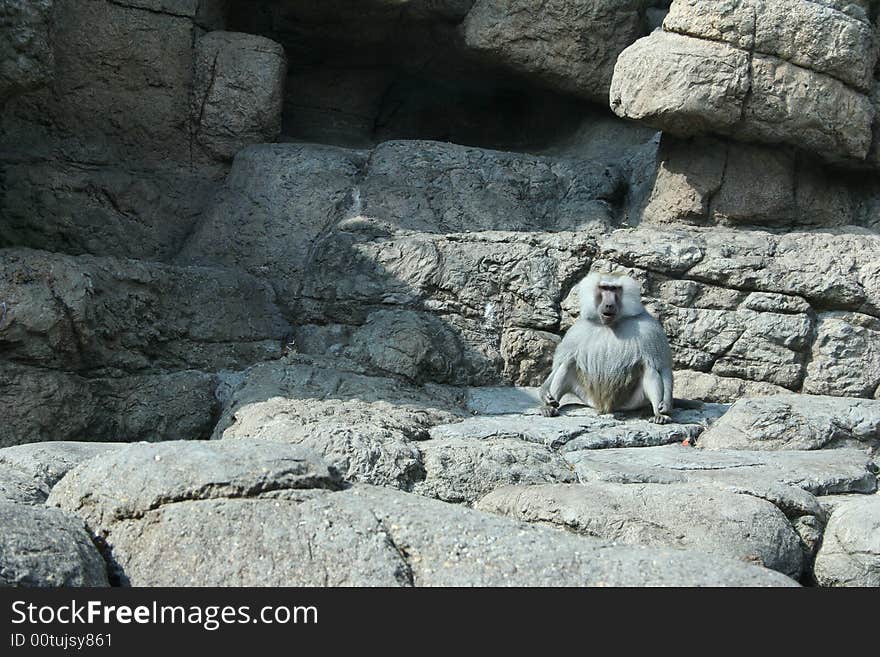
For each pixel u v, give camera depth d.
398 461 12.18
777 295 16.03
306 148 18.70
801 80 16.83
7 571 8.35
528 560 8.73
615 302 14.93
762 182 17.52
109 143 18.61
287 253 17.62
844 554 11.06
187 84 18.97
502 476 12.28
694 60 16.83
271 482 9.13
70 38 18.25
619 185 19.02
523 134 21.58
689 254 16.20
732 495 11.12
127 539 9.11
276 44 19.39
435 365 15.91
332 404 14.20
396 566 8.69
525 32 19.62
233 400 14.64
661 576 8.63
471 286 16.55
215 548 8.84
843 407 14.24
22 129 18.14
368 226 17.34
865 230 17.22
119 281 15.37
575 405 15.65
